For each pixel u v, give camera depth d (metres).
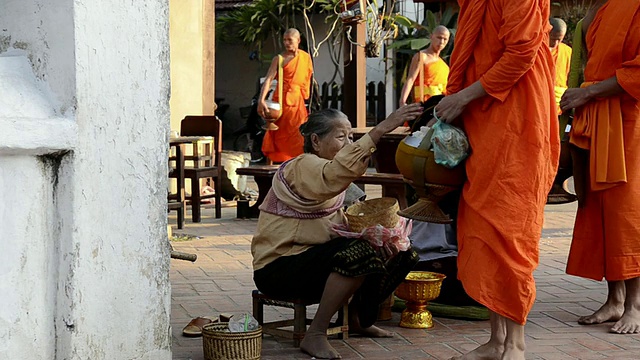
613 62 5.62
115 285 3.93
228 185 12.59
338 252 4.80
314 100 17.94
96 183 3.80
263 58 20.45
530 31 4.26
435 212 4.71
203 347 4.76
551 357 5.06
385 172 8.81
